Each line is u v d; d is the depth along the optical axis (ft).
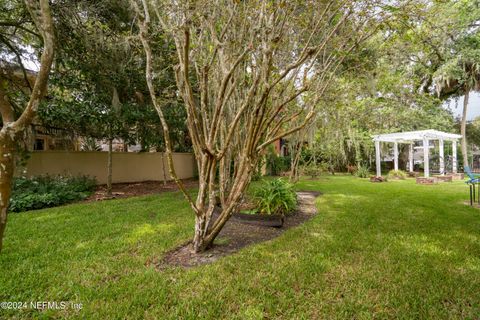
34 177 22.13
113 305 6.22
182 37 8.69
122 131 22.77
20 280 7.23
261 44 8.59
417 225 12.82
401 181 34.91
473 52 33.42
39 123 20.54
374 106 28.66
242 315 5.91
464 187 27.48
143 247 9.86
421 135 36.86
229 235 11.64
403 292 6.82
